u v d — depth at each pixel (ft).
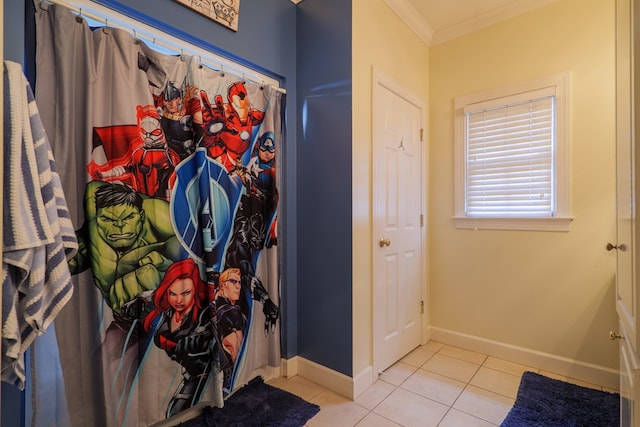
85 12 4.10
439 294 8.41
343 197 6.05
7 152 2.60
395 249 7.16
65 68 3.80
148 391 4.53
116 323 4.20
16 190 2.62
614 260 6.12
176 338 4.85
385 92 6.86
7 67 2.69
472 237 7.86
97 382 4.03
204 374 5.17
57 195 3.13
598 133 6.27
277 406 5.51
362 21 6.21
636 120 2.29
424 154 8.32
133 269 4.37
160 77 4.73
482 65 7.70
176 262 4.86
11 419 3.27
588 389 6.02
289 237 6.72
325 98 6.34
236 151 5.80
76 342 3.90
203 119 5.20
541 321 6.90
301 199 6.79
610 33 6.17
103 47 4.13
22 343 2.76
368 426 5.04
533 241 7.00
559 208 6.64
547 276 6.83
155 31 4.86
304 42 6.74
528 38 7.06
